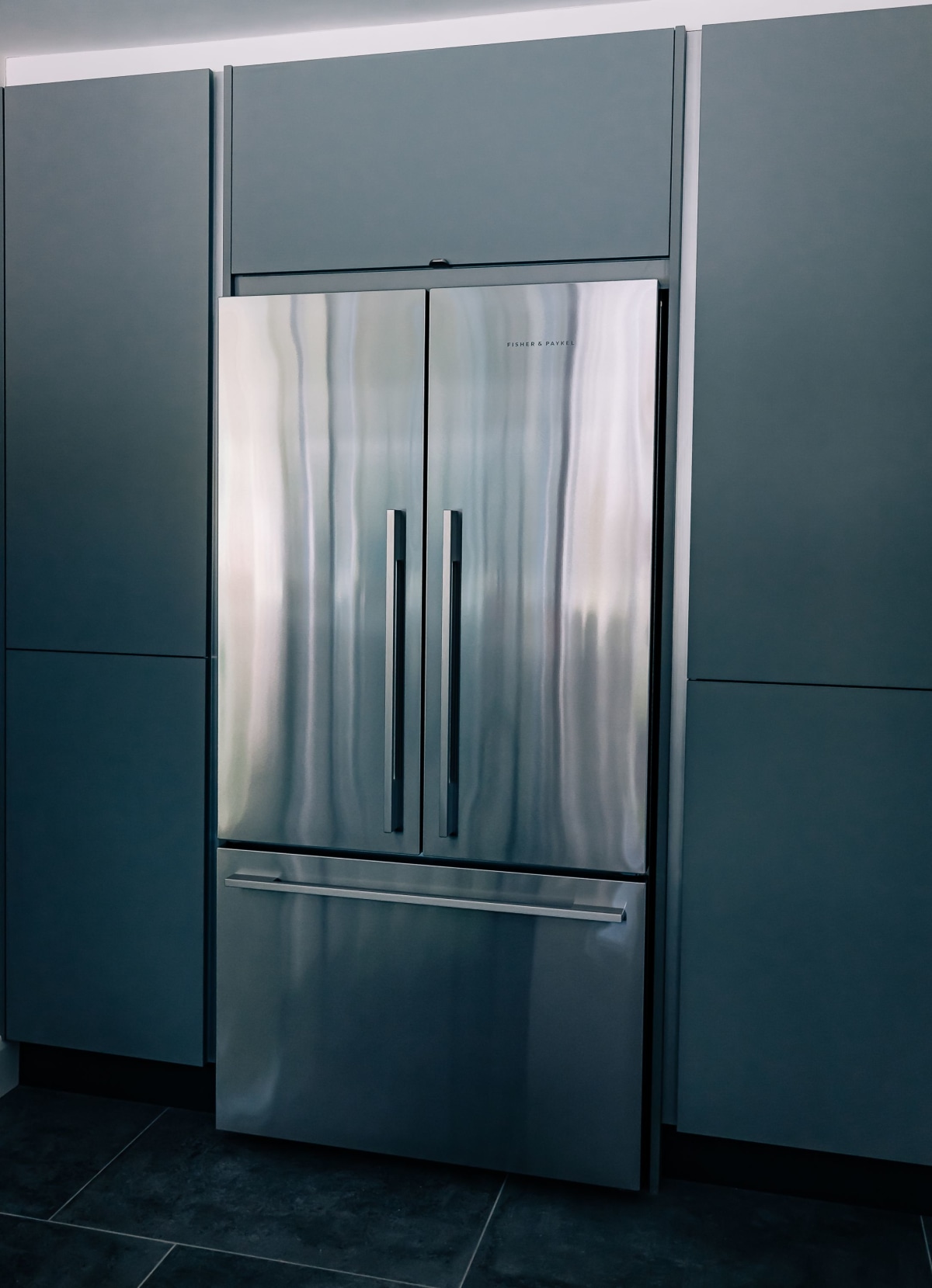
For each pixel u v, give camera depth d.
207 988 2.62
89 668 2.63
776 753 2.25
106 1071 2.78
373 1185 2.40
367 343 2.32
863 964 2.23
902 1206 2.31
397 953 2.39
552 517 2.25
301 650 2.40
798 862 2.25
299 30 2.51
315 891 2.39
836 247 2.16
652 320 2.17
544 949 2.31
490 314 2.25
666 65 2.23
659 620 2.33
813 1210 2.31
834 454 2.19
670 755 2.34
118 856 2.64
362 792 2.39
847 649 2.21
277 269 2.46
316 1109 2.47
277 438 2.38
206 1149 2.54
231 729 2.46
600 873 2.31
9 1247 2.15
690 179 2.25
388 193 2.39
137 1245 2.16
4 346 2.64
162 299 2.53
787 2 2.25
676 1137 2.43
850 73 2.14
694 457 2.25
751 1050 2.30
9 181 2.61
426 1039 2.39
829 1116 2.27
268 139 2.45
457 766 2.33
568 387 2.22
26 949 2.73
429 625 2.32
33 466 2.64
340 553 2.37
